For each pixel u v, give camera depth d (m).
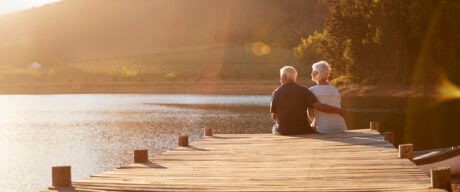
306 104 14.33
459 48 71.25
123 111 57.22
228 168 9.61
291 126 14.23
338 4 82.44
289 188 7.89
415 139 29.50
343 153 11.14
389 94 72.50
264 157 10.80
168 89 111.12
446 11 70.81
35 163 24.50
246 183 8.29
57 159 25.61
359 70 81.00
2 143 32.12
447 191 7.43
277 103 14.41
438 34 71.62
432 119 40.16
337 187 7.90
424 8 71.44
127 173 9.14
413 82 73.69
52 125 43.59
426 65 73.00
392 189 7.62
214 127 38.75
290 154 11.13
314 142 12.79
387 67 77.81
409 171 9.05
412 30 72.50
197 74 139.88
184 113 52.44
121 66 161.88
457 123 37.16
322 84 14.52
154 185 8.12
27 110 61.28
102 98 87.75
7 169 22.89
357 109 50.44
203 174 9.04
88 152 27.77
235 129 36.97
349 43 80.31
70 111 58.81
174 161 10.42
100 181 8.41
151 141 31.78
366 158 10.45
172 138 33.00
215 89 106.31
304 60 126.75
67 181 8.06
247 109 56.09
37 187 19.34
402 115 43.91
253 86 108.06
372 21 76.19
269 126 38.72
